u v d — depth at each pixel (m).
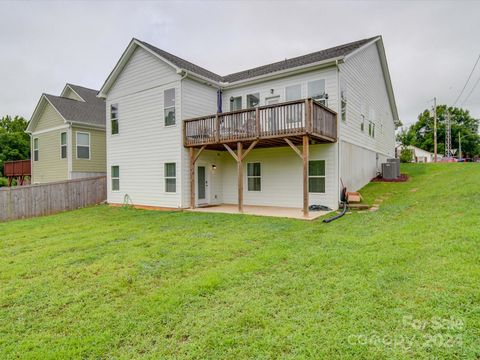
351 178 11.40
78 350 2.48
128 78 12.87
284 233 6.51
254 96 11.95
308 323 2.71
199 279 3.89
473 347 2.23
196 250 5.31
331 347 2.35
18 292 3.68
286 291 3.42
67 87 19.56
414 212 7.30
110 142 13.69
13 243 6.36
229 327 2.72
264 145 11.13
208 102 12.29
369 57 13.70
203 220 8.48
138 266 4.55
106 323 2.90
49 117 17.09
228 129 10.13
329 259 4.44
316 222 7.75
